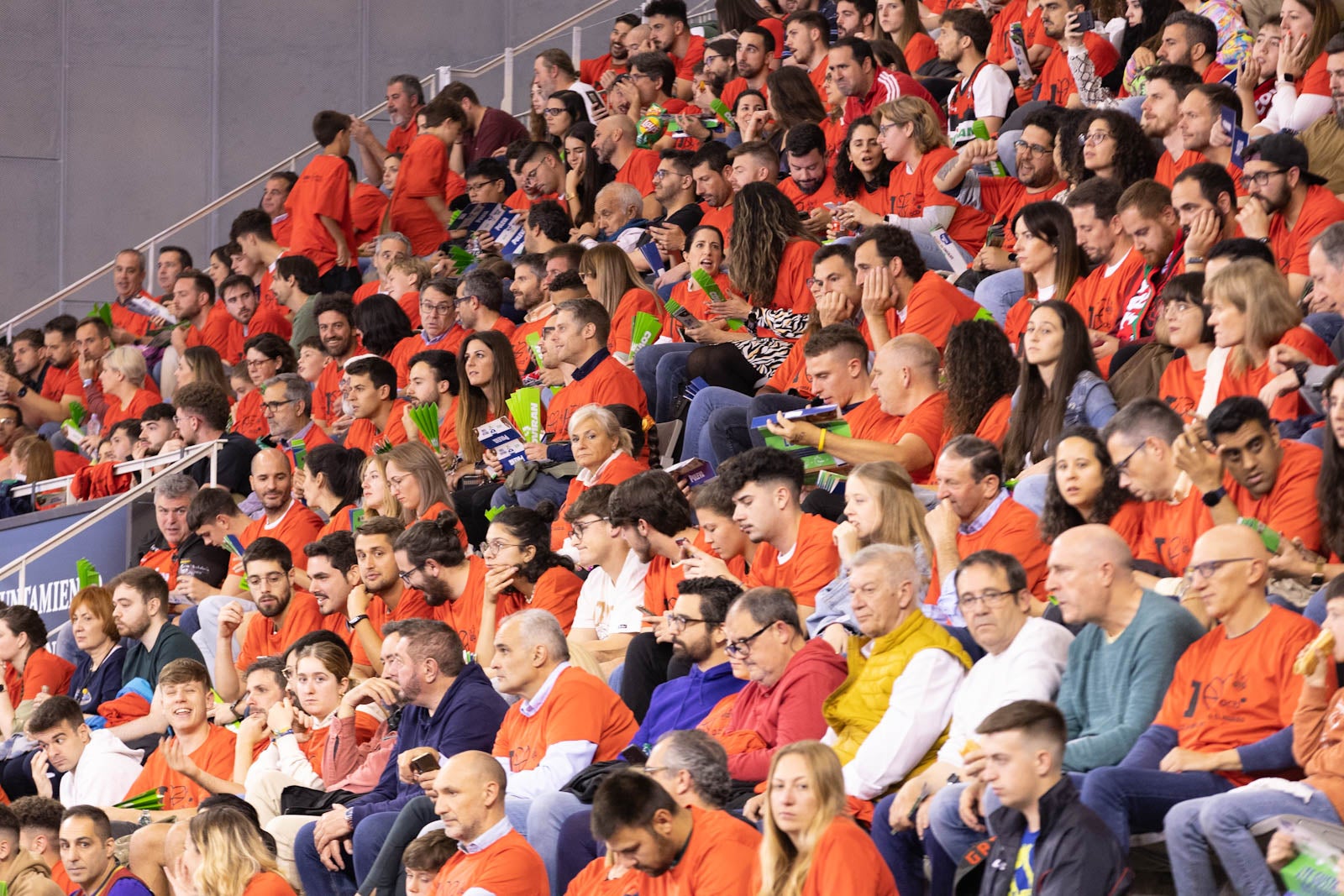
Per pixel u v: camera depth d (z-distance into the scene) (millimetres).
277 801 13992
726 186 21094
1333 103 16328
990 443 12000
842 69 21047
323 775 13984
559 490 17047
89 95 34156
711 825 9711
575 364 17672
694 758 9984
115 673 17562
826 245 17047
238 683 16875
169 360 27000
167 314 28359
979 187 18688
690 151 22625
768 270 17672
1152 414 11375
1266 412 11180
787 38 23828
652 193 23766
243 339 26766
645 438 16984
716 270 18703
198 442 22516
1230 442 11133
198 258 34375
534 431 17656
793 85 21781
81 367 27516
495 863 10945
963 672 10539
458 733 12773
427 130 28047
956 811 9633
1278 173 14234
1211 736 9609
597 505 14328
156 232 34312
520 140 28062
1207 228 13914
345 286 26578
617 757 12305
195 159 34562
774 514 12688
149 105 34438
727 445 15914
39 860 14617
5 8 33875
